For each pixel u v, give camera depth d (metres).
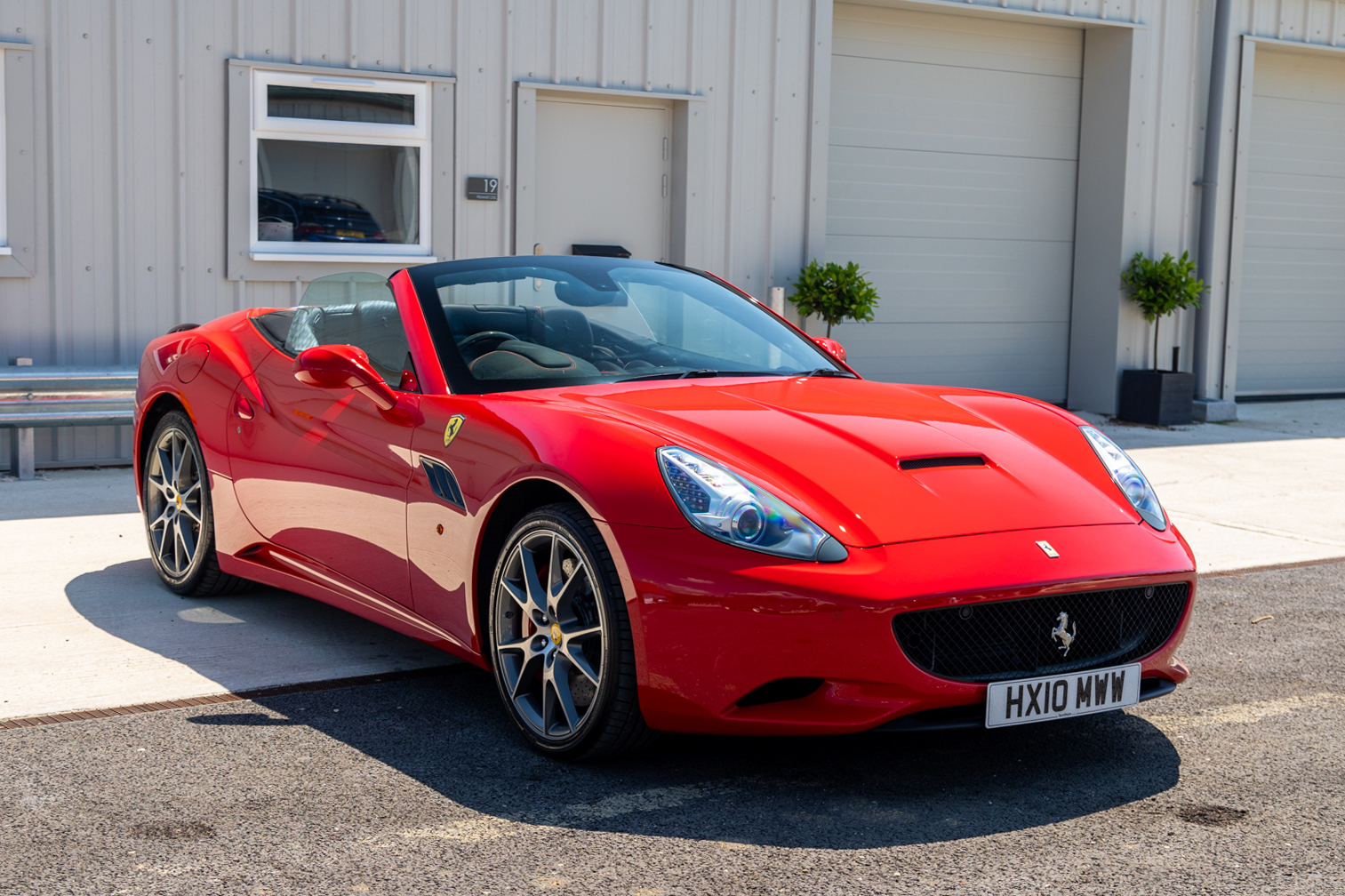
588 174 8.16
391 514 3.23
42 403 6.35
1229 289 10.70
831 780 2.70
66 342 6.70
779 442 2.77
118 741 2.87
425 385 3.24
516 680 2.89
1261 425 10.22
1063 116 10.42
